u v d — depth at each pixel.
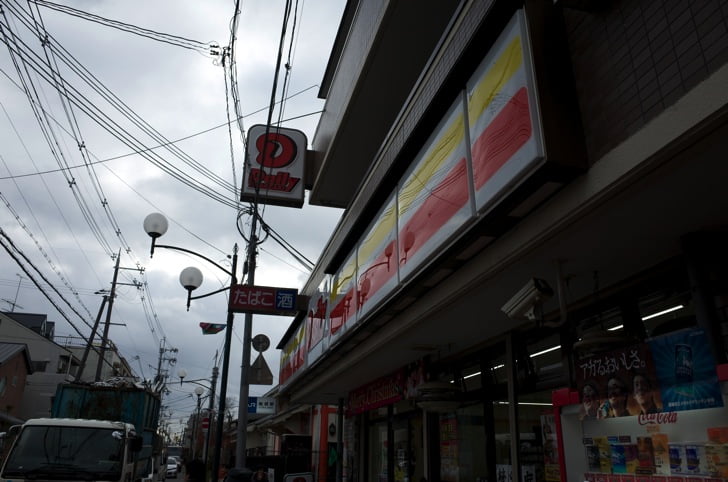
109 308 29.95
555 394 5.02
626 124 3.63
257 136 15.04
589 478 4.50
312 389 15.16
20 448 8.58
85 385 11.98
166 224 11.20
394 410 12.45
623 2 3.82
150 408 13.59
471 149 5.05
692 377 3.70
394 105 11.34
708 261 4.11
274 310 11.79
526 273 5.22
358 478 14.68
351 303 9.59
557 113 4.01
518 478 6.95
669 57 3.37
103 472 8.53
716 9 3.07
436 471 9.65
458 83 5.41
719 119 2.89
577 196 3.95
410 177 6.88
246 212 12.95
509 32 4.56
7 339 40.97
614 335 4.61
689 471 3.79
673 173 3.37
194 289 11.73
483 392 8.20
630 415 4.14
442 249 5.54
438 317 6.90
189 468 6.25
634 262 4.90
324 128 14.92
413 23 9.12
